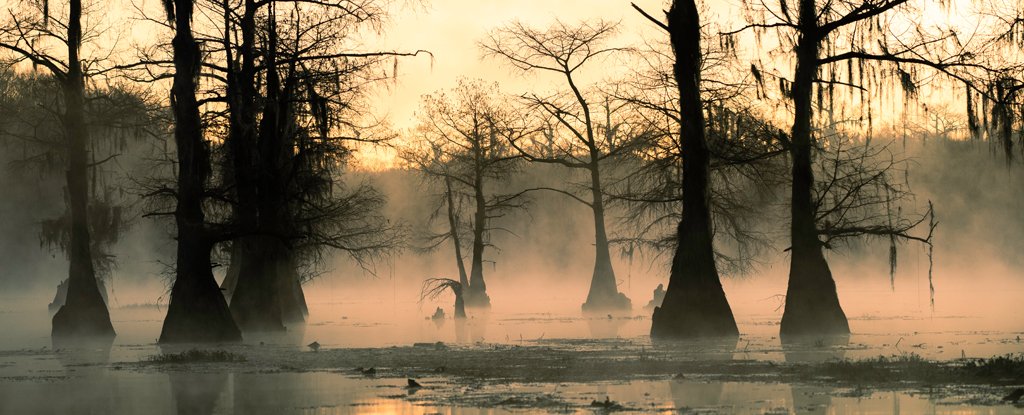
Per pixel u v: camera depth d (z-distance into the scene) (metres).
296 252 65.88
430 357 34.91
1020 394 21.23
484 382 26.34
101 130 56.38
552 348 38.88
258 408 21.95
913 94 44.31
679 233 44.69
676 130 66.31
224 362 33.69
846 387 23.73
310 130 60.97
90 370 31.64
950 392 22.41
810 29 44.69
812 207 45.38
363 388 25.36
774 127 51.47
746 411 20.28
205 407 22.27
